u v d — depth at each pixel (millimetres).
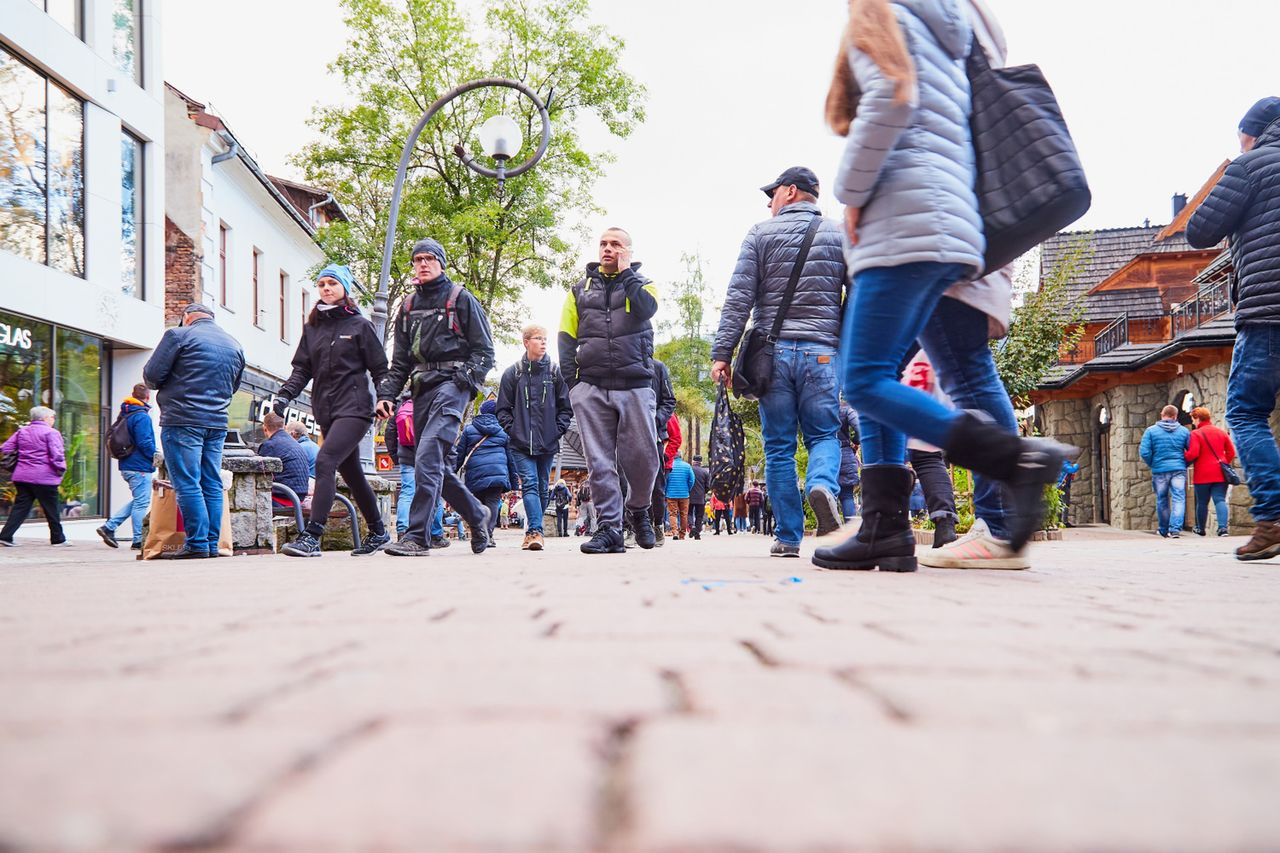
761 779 919
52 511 12117
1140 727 1158
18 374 13867
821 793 874
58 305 14539
